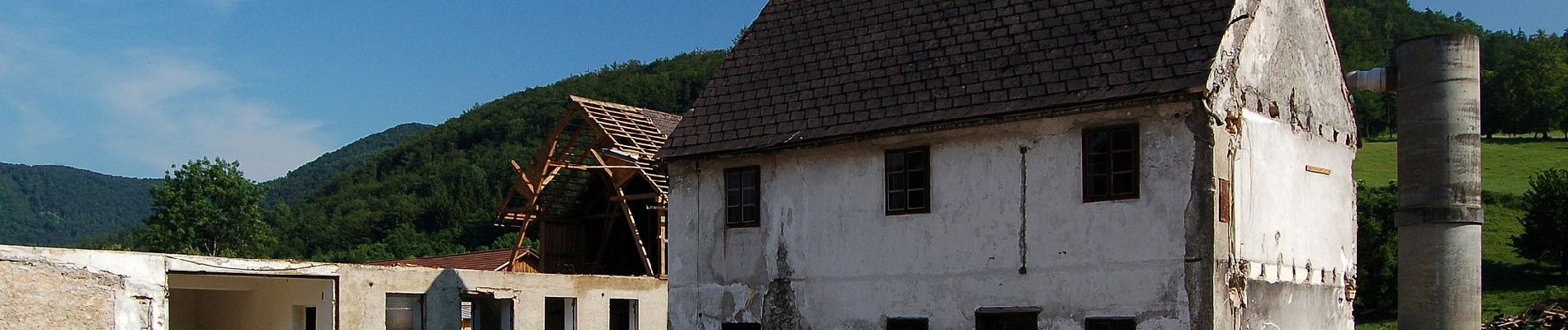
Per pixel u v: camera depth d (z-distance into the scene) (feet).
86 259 69.56
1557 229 160.45
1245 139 56.80
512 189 116.47
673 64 376.07
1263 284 57.52
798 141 65.21
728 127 69.56
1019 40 60.90
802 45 70.64
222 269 74.84
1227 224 54.08
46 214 495.41
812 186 66.33
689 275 70.79
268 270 77.00
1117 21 58.34
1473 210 65.05
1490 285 158.30
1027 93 58.13
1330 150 67.10
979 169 60.49
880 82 64.69
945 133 61.36
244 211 180.34
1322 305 64.59
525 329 92.02
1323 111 66.49
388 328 84.12
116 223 518.37
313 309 89.10
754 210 68.49
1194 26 55.67
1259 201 57.72
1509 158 260.83
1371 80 68.90
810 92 67.41
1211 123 53.26
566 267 115.75
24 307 67.15
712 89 72.64
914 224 62.44
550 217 115.44
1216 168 53.42
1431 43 66.23
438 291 86.63
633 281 100.94
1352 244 69.15
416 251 228.02
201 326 103.24
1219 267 53.16
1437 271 65.21
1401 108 67.67
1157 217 54.54
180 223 173.58
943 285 61.11
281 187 472.03
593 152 111.04
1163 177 54.49
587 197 117.50
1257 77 58.70
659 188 105.91
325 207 280.31
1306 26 65.10
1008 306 58.80
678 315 71.05
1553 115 299.38
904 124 61.21
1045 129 58.29
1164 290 53.98
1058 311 57.21
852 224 64.54
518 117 314.76
